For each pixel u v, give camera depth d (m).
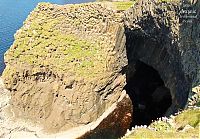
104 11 59.25
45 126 54.56
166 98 60.06
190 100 37.56
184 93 45.75
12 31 94.31
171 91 52.53
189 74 42.88
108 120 55.34
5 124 54.56
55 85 55.06
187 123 30.38
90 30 59.69
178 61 47.94
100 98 55.62
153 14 50.53
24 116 55.34
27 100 55.12
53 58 56.19
